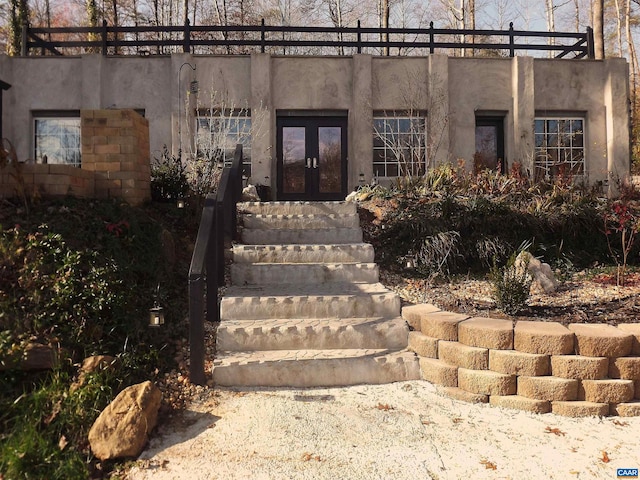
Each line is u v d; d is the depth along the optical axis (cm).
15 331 356
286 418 348
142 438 309
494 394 377
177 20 2480
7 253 408
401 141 1162
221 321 469
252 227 671
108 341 385
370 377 412
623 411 359
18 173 470
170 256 516
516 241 641
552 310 471
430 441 323
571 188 779
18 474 276
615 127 1184
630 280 577
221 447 312
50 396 325
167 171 648
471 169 1133
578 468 294
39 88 1123
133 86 1129
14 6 1677
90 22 1966
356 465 296
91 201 512
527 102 1169
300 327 443
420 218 649
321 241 645
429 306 475
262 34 1164
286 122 1178
